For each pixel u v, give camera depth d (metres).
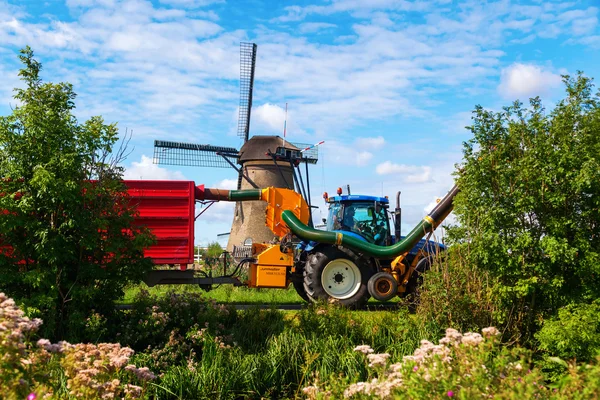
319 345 8.95
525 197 8.52
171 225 13.49
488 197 8.98
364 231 14.97
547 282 8.62
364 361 8.24
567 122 8.63
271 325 9.92
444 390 4.29
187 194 13.59
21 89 8.70
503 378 4.52
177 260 13.47
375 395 4.88
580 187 8.18
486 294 9.20
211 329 9.42
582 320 7.98
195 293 10.43
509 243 8.73
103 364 5.39
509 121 9.11
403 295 14.74
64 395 5.73
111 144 9.20
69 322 8.51
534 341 8.70
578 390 4.44
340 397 5.50
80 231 8.67
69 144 8.74
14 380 3.98
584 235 8.68
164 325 9.19
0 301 4.59
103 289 9.29
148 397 7.12
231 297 14.98
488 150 9.10
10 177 8.35
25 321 4.49
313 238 13.93
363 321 10.02
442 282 9.48
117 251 8.92
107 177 9.25
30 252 8.51
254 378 8.20
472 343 4.89
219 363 8.20
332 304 10.56
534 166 8.54
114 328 9.16
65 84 9.01
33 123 8.38
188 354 8.91
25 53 8.77
